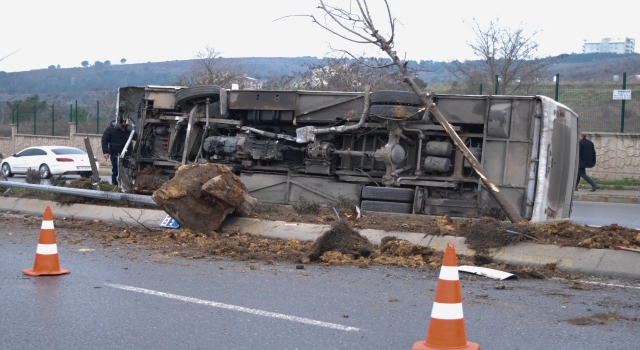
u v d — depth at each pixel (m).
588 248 8.19
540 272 8.02
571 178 12.93
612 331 5.61
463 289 7.11
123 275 7.73
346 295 6.86
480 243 8.77
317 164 12.73
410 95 11.86
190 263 8.48
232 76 28.59
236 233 10.41
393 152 11.90
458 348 4.80
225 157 13.59
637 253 7.84
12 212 13.45
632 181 22.33
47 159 27.36
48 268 7.71
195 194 10.27
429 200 11.94
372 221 10.58
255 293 6.90
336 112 12.56
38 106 44.78
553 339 5.39
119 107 15.48
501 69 27.94
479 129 11.91
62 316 6.05
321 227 10.04
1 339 5.41
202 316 6.05
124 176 14.91
